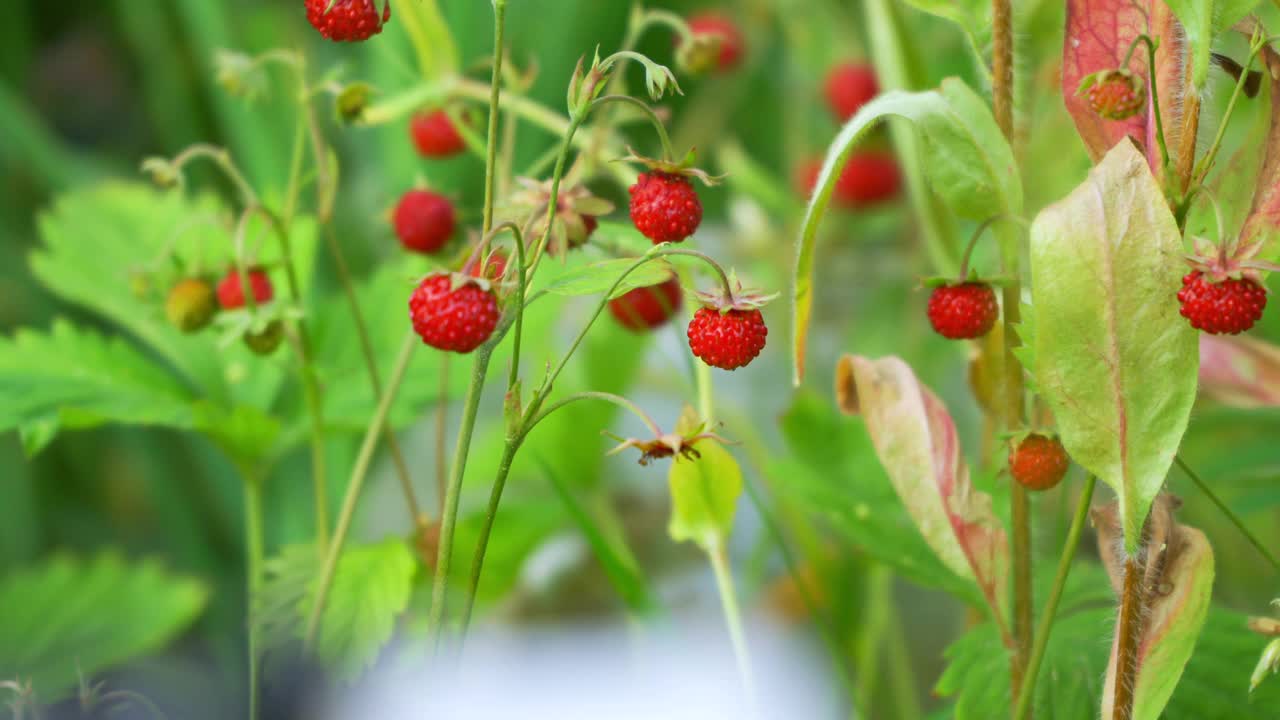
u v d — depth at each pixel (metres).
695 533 0.66
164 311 0.69
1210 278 0.58
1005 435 0.62
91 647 0.69
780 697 0.75
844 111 0.95
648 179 0.61
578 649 0.77
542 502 0.76
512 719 0.73
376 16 0.60
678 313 0.70
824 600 0.77
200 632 0.80
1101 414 0.59
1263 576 0.79
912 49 0.70
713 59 0.69
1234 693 0.64
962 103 0.61
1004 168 0.61
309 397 0.69
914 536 0.69
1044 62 0.72
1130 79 0.59
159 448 0.92
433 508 0.91
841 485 0.71
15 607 0.69
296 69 0.69
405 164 0.86
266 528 0.88
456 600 0.70
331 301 0.74
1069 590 0.67
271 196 0.74
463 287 0.59
